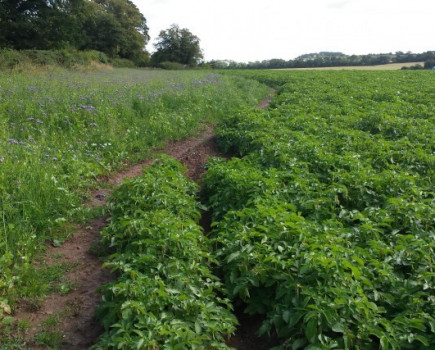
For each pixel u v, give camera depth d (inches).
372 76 1331.2
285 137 421.7
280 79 1328.7
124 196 286.7
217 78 1210.6
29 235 231.5
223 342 177.2
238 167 342.3
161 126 500.4
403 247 215.0
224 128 526.6
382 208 277.3
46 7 1437.0
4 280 195.8
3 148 310.3
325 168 340.2
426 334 163.6
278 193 280.5
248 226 241.1
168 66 2613.2
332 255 193.2
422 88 866.1
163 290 176.4
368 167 332.5
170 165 358.9
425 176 342.6
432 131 450.9
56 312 191.0
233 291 197.6
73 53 1279.5
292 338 169.6
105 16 2276.1
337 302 166.4
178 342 153.1
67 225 266.4
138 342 147.4
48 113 451.2
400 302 183.6
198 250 216.2
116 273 223.3
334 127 471.2
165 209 258.8
